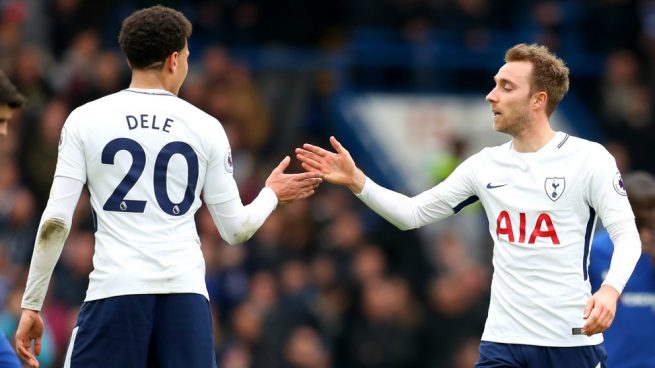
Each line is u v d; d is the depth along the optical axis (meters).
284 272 46.94
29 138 48.75
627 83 63.94
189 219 21.55
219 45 61.78
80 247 43.53
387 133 62.53
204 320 21.45
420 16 64.56
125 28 21.86
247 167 53.12
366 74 63.88
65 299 42.47
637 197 27.38
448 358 47.06
